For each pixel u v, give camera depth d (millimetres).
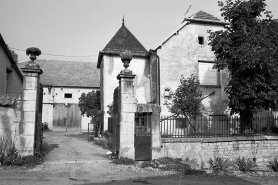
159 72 15336
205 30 16266
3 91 13062
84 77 29234
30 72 8359
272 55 11344
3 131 8078
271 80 11617
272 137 11648
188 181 7520
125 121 9000
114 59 17312
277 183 8328
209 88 15727
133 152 8992
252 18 12242
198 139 10125
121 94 9070
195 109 13055
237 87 12016
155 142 9328
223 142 10664
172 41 15734
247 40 11531
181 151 9797
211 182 7730
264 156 11469
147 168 8383
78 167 8117
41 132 9469
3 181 6469
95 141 14781
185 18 15945
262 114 15773
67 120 27000
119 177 7406
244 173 9578
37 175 7125
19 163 7852
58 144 13789
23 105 8234
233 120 12289
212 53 16156
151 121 9383
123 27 19703
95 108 19344
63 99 27234
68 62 31891
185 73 15617
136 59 17609
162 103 15117
